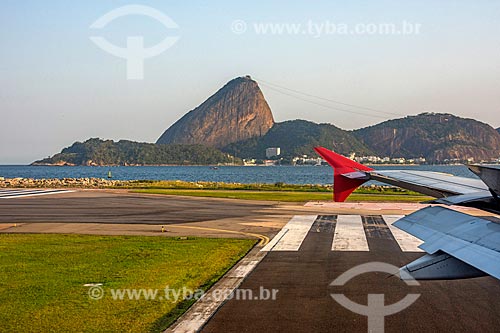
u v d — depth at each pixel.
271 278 12.70
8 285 12.02
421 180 9.87
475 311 9.76
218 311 9.89
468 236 6.23
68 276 12.96
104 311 9.92
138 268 13.97
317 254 16.06
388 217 26.27
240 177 156.25
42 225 23.78
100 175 168.50
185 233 21.08
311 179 141.38
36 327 8.97
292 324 9.02
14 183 68.81
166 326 9.01
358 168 10.24
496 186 5.69
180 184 62.06
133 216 27.33
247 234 20.67
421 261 6.45
